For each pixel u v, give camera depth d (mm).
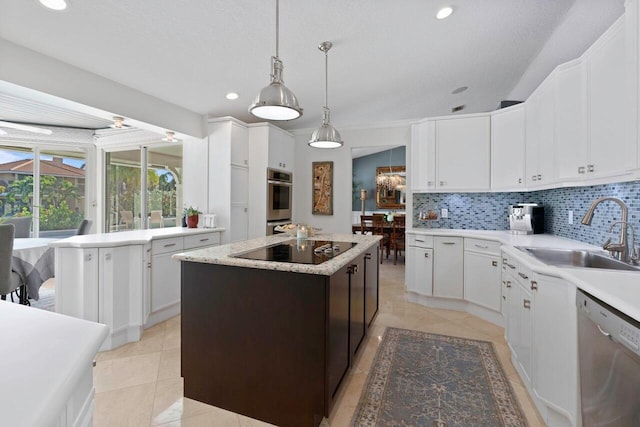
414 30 2715
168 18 2273
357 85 3770
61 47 2438
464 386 1996
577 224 2707
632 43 1474
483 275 3156
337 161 5102
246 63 3004
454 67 3473
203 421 1692
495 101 4625
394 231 5973
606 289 1196
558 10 2496
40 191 5020
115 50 2570
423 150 3838
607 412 1122
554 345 1594
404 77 3650
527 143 2943
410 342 2629
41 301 3633
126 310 2625
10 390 497
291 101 1920
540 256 2258
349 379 2076
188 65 2953
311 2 2248
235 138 4160
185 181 4297
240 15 2314
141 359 2338
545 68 3381
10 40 2281
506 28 2752
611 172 1734
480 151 3529
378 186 8844
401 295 4004
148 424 1661
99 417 1706
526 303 1922
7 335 698
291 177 5148
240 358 1754
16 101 3738
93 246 2480
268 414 1697
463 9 2477
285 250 2129
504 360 2324
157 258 2949
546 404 1640
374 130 4910
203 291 1836
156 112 3539
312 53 2957
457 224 3973
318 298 1602
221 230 3908
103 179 5285
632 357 966
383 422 1676
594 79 1893
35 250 3047
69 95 2674
